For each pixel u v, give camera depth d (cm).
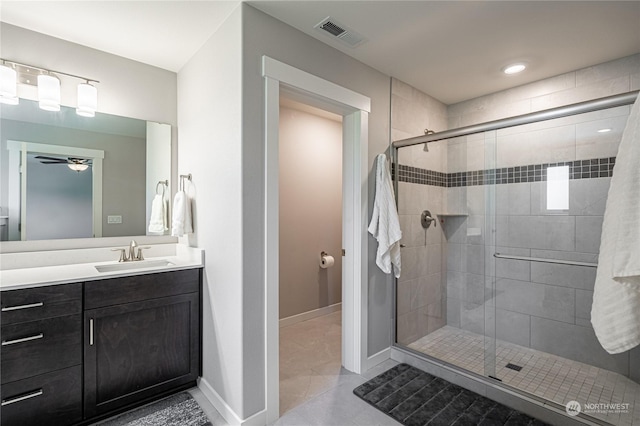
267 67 172
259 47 171
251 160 168
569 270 229
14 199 193
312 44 197
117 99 229
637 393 185
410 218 265
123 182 232
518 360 230
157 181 247
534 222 243
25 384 149
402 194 260
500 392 192
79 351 163
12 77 183
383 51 216
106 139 225
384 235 226
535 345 243
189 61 232
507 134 255
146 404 188
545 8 169
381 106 248
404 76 256
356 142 231
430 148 280
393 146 255
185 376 200
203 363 206
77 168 214
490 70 245
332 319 354
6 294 145
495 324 259
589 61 229
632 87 219
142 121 240
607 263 90
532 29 189
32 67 195
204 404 189
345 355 237
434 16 177
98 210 222
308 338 297
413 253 267
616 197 89
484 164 261
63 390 159
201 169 211
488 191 260
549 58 225
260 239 172
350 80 222
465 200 272
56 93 196
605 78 230
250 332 167
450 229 282
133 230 237
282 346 278
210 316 197
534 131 242
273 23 178
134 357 181
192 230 224
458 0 163
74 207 213
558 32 192
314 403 191
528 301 246
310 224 356
